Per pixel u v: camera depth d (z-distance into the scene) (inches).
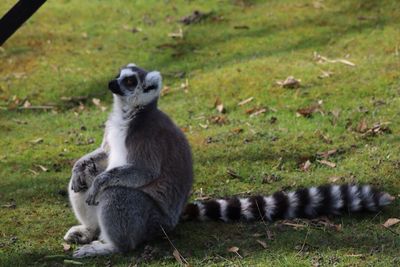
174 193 402.9
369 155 512.4
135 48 770.8
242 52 738.8
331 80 649.6
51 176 525.3
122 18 849.5
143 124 402.0
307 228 414.0
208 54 743.7
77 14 864.3
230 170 508.7
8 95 687.1
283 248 393.4
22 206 474.6
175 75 705.0
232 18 823.7
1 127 625.9
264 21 807.1
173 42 776.9
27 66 740.7
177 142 406.6
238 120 603.5
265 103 625.9
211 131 583.5
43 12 869.2
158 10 862.5
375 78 641.6
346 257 380.2
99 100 667.4
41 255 403.5
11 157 562.6
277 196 429.1
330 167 504.7
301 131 566.6
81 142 587.8
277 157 525.3
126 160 400.2
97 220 416.5
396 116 572.7
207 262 382.3
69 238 418.9
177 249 398.9
